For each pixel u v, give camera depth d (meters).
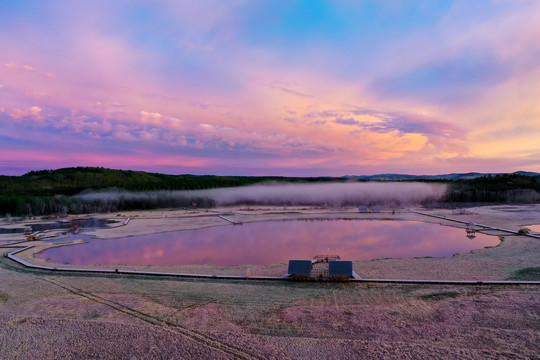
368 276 48.81
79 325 32.50
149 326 32.38
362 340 29.48
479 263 55.50
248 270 50.00
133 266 56.91
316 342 29.12
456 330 31.03
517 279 45.97
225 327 32.53
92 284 46.25
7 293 42.62
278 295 41.44
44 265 57.41
